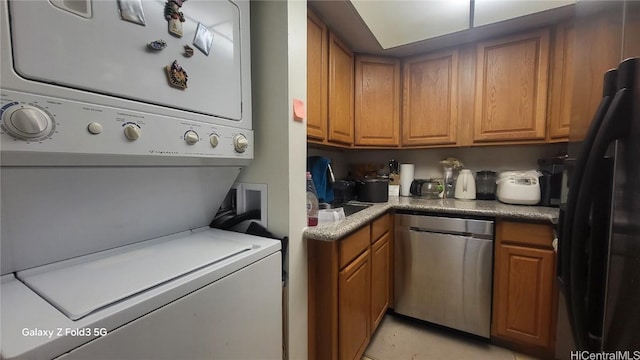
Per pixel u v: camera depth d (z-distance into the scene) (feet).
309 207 4.25
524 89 6.03
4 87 1.63
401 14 5.46
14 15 1.66
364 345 5.01
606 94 2.01
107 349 1.66
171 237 3.32
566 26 5.56
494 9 5.29
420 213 6.10
